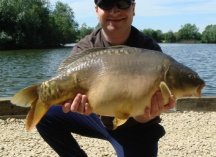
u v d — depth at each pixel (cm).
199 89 96
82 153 121
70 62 95
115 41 109
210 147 176
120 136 112
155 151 113
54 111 115
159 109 93
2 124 207
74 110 93
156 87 92
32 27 1516
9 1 1468
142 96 92
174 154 166
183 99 237
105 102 92
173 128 205
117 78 91
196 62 989
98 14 109
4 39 1428
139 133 112
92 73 92
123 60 92
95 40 112
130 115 93
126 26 107
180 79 94
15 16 1472
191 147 175
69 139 119
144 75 91
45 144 177
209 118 225
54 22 1711
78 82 92
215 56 1269
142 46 110
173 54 1373
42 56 1110
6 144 177
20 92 91
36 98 92
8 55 1156
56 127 118
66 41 1844
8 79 596
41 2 1598
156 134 112
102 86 91
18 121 212
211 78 623
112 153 166
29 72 697
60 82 92
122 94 91
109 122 112
